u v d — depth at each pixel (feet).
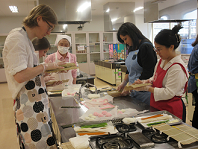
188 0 11.24
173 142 2.96
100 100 5.50
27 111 3.79
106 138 3.05
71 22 14.89
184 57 15.39
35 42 4.97
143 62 5.91
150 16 11.48
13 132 10.00
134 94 6.61
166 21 12.44
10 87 3.86
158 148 2.79
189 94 9.92
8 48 3.45
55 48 26.84
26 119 3.81
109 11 17.90
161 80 4.79
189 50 18.12
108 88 7.06
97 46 29.96
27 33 3.81
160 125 3.43
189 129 3.27
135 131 3.37
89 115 4.21
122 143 2.91
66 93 6.50
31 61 3.81
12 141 9.00
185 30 20.07
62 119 4.16
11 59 3.40
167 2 10.96
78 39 28.84
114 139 3.04
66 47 8.59
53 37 26.40
